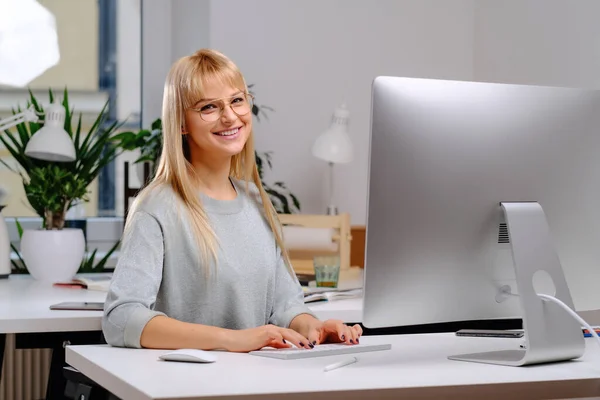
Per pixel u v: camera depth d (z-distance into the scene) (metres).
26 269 3.70
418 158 1.71
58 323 2.29
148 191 2.14
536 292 1.84
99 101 4.36
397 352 1.90
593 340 2.08
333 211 3.64
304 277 3.10
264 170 4.10
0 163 4.18
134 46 4.38
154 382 1.51
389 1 4.23
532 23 3.68
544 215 1.81
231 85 2.18
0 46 4.22
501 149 1.79
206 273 2.11
